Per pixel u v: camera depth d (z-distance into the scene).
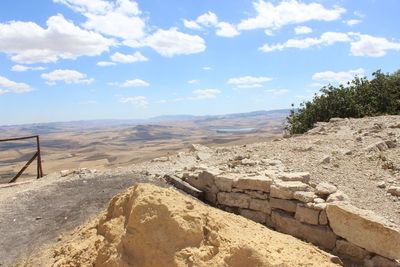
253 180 7.91
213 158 11.56
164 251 5.22
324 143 11.97
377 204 7.45
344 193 7.69
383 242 6.03
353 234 6.36
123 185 9.45
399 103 18.81
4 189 10.77
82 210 8.19
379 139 11.85
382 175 8.83
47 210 8.42
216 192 8.62
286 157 10.35
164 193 5.90
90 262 5.69
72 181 10.22
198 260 5.11
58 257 6.25
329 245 6.72
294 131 20.61
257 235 6.13
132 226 5.49
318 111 19.84
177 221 5.38
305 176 8.05
